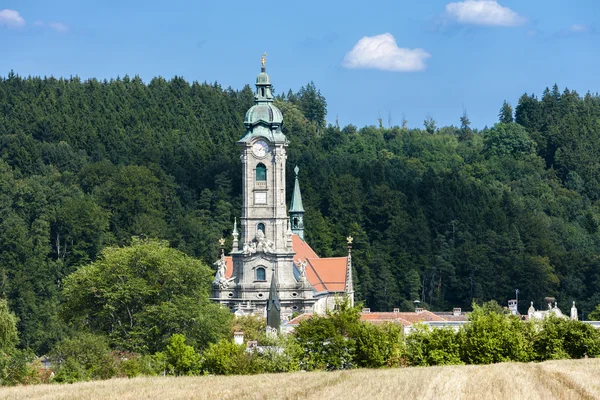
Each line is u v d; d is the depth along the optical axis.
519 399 188.25
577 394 193.62
